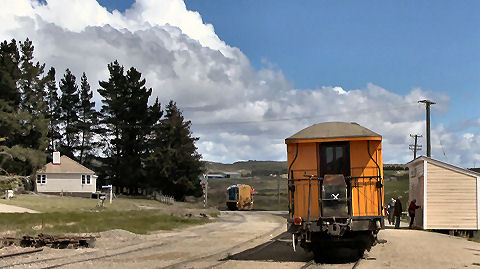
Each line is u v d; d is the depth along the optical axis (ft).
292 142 51.98
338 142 51.11
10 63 218.38
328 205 49.65
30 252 60.39
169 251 64.08
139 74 283.38
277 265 48.96
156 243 74.90
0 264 50.44
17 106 214.90
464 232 89.71
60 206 151.33
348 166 50.65
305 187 51.19
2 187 180.24
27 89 221.66
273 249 65.31
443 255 54.95
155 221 120.37
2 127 198.39
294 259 54.39
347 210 49.37
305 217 50.65
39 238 67.92
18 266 48.49
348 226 48.93
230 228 111.24
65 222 102.83
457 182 90.43
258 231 101.24
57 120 304.30
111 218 118.32
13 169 205.26
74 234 82.33
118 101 276.62
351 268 46.03
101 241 76.13
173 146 268.41
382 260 51.39
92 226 96.58
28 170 217.36
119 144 279.49
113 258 56.49
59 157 235.61
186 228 109.91
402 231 85.81
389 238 72.23
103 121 290.56
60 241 66.90
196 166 267.18
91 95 316.60
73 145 313.53
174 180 262.67
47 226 92.27
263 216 175.83
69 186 231.30
